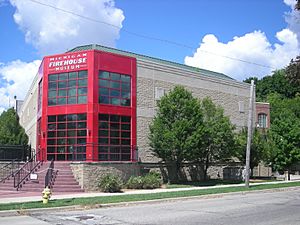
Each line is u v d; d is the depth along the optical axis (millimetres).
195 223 11898
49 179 23766
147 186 26484
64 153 29469
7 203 16484
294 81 20859
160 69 34625
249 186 27281
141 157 32094
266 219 12781
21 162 28188
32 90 42000
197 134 28984
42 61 31922
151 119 33219
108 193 22828
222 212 14594
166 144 28891
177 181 32969
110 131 30031
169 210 15289
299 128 38375
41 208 15078
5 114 45594
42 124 30469
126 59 31859
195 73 38000
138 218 13008
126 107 31359
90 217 13281
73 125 29469
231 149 33375
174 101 30219
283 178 42406
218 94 40312
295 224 11758
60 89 30281
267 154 38156
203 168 35875
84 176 24625
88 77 29469
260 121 46469
